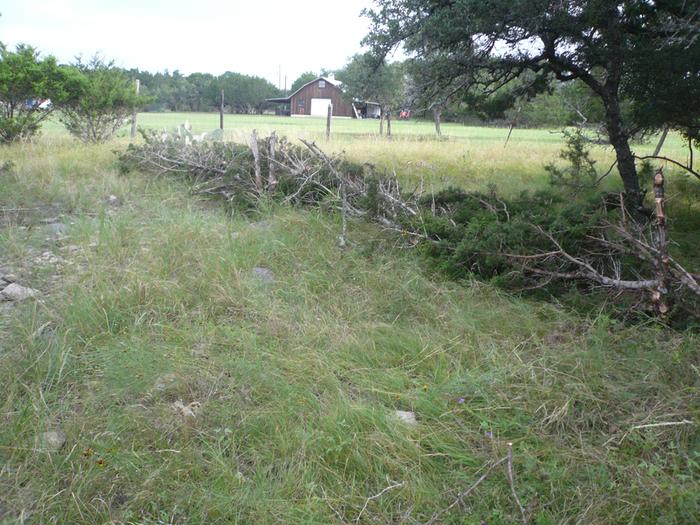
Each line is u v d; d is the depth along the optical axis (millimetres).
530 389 3811
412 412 3719
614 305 5043
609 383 3879
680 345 4312
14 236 6633
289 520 2811
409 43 8555
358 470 3166
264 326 4723
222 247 6246
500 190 11180
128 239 6566
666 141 28781
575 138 11531
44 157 12227
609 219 5969
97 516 2822
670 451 3273
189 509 2873
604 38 7789
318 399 3783
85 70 17391
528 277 5645
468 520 2822
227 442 3324
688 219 8820
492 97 10281
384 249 6570
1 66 14562
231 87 76500
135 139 17594
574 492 2973
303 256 6363
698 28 6566
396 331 4668
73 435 3316
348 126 42406
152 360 4055
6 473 3064
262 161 9320
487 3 7422
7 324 4574
